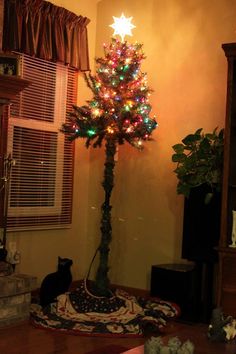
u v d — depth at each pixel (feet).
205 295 15.52
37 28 16.58
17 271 16.94
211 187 15.35
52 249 18.28
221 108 16.85
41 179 17.69
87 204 19.65
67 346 12.79
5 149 16.22
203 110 17.22
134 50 15.85
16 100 16.65
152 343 8.04
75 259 19.25
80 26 18.30
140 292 18.28
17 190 16.83
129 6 18.93
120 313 15.06
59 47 17.38
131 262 18.62
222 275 14.32
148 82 18.33
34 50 16.46
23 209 17.03
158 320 14.69
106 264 15.98
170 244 17.76
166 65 18.01
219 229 15.20
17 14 15.90
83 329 13.96
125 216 18.80
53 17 17.16
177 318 15.48
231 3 16.78
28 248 17.35
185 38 17.67
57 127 18.16
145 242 18.34
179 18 17.83
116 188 19.01
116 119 15.31
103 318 14.79
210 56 17.13
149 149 18.31
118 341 13.37
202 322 15.33
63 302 15.31
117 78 15.39
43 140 17.72
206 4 17.28
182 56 17.70
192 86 17.47
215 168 15.26
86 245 19.63
